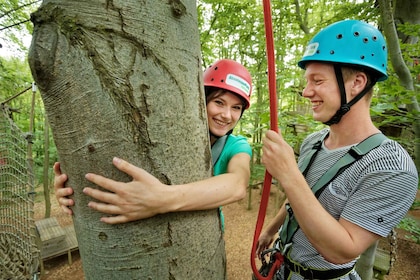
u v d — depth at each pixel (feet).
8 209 6.89
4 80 19.67
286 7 16.71
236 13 17.89
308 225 2.67
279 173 2.81
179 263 2.30
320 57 3.11
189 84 2.28
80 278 13.41
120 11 1.89
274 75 2.94
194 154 2.39
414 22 10.26
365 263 6.53
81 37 1.85
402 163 2.75
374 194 2.77
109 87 1.92
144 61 1.98
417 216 10.32
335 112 3.21
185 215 2.30
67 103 1.96
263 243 5.12
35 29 1.92
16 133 7.36
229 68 4.45
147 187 2.03
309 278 3.68
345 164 3.18
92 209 2.17
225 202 2.57
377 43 3.12
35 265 6.76
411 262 11.93
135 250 2.16
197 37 2.43
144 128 2.03
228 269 13.07
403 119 6.32
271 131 2.97
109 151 2.01
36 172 25.59
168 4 2.07
